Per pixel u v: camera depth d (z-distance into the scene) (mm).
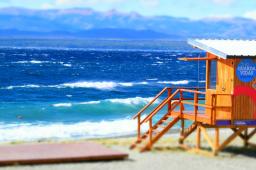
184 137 24406
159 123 24406
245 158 21750
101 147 21500
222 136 28719
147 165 19500
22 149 20625
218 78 22656
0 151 20125
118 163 19516
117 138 28469
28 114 41125
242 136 24922
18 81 80312
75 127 33594
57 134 30641
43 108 44406
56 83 78188
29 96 57812
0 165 18250
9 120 37875
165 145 24500
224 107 21656
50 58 157250
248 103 21938
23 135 30109
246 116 21922
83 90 65938
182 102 23734
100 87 70562
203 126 22562
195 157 21547
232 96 21641
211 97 21656
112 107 45469
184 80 95938
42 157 18922
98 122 36438
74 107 45000
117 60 159375
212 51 22328
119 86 74438
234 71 21641
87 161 19469
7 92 61000
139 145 24062
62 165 18672
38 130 32125
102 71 109125
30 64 120562
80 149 20859
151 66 134625
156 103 49094
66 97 58188
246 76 21828
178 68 133375
